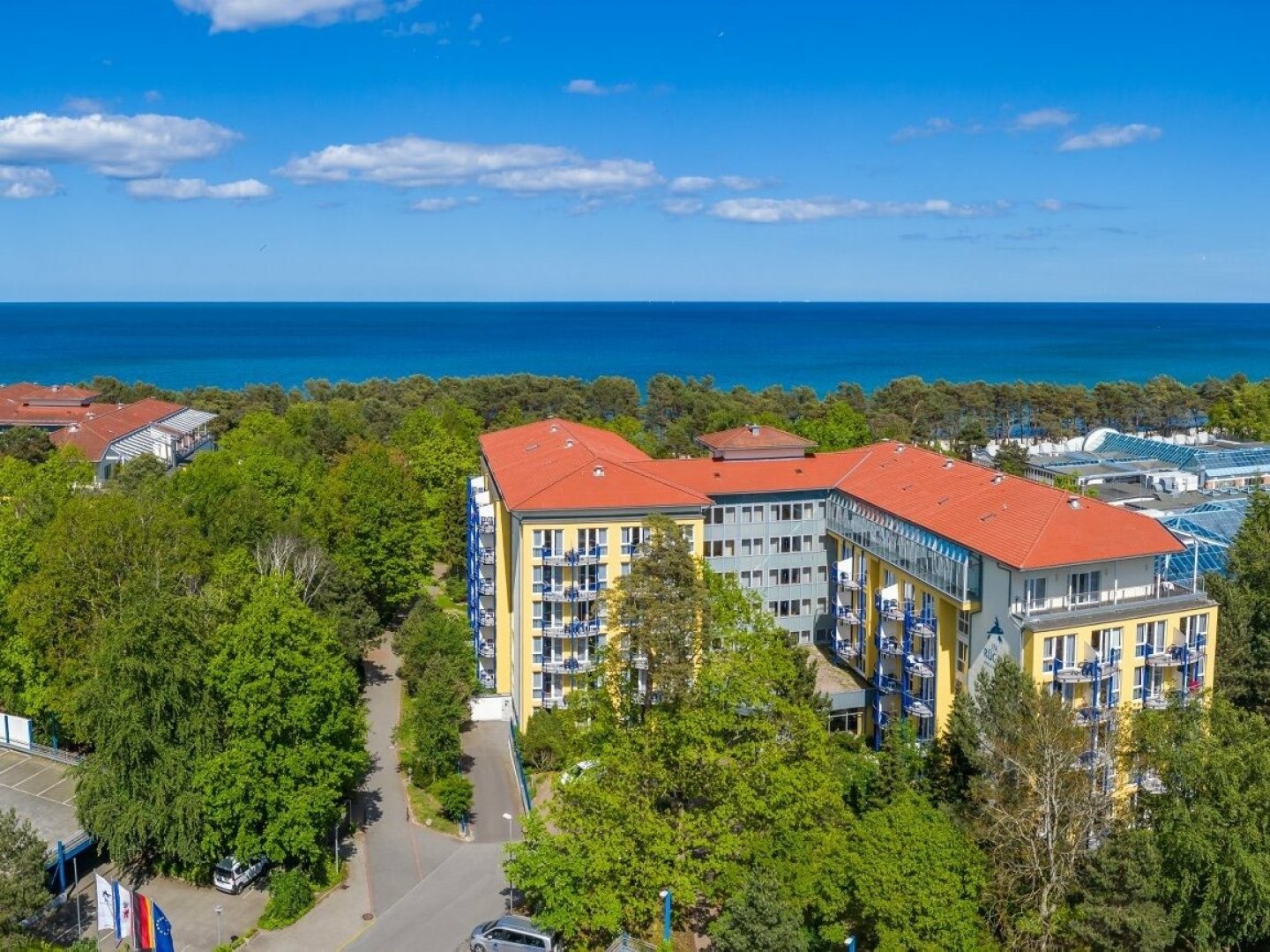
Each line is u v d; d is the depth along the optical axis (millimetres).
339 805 74375
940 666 80312
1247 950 56531
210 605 71562
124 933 56688
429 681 82938
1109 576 74562
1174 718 59312
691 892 55656
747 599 69875
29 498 99875
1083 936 52844
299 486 124188
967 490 85375
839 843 53812
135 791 62969
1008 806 56344
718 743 58812
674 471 100000
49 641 79188
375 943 60031
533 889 59156
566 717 64500
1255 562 84875
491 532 97750
